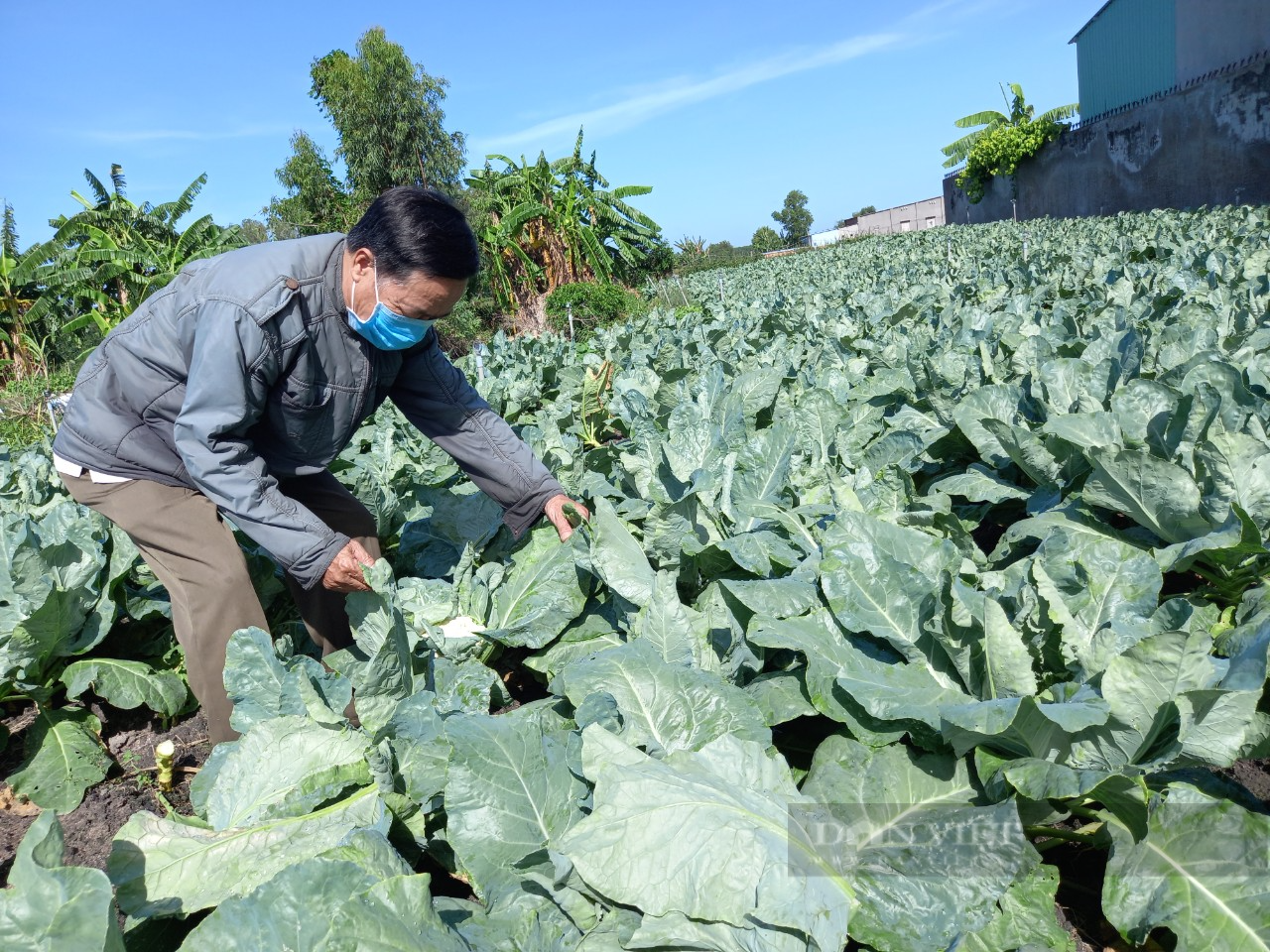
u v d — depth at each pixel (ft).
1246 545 7.57
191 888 6.72
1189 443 9.05
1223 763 5.58
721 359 21.53
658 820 5.50
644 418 11.18
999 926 5.43
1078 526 9.06
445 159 107.96
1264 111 82.99
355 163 106.83
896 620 7.00
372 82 103.50
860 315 27.96
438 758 7.31
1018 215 147.33
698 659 7.82
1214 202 92.27
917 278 42.63
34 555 11.19
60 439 9.48
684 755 6.13
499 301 102.37
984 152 146.82
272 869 6.73
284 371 9.11
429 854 7.51
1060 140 129.70
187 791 10.32
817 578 7.98
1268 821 5.46
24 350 93.15
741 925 5.22
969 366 15.39
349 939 4.95
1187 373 10.39
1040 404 12.09
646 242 116.26
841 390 15.80
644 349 26.84
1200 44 110.11
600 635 9.88
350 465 16.79
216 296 8.52
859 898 5.45
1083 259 40.01
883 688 6.37
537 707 8.23
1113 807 5.73
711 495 9.88
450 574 12.14
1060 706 5.48
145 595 12.85
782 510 9.45
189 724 11.76
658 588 8.02
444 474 15.84
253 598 9.43
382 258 8.54
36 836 5.20
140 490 9.27
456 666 8.88
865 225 290.15
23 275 90.12
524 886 5.97
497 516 12.57
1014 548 9.71
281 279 8.68
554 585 10.08
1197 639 5.38
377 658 7.70
